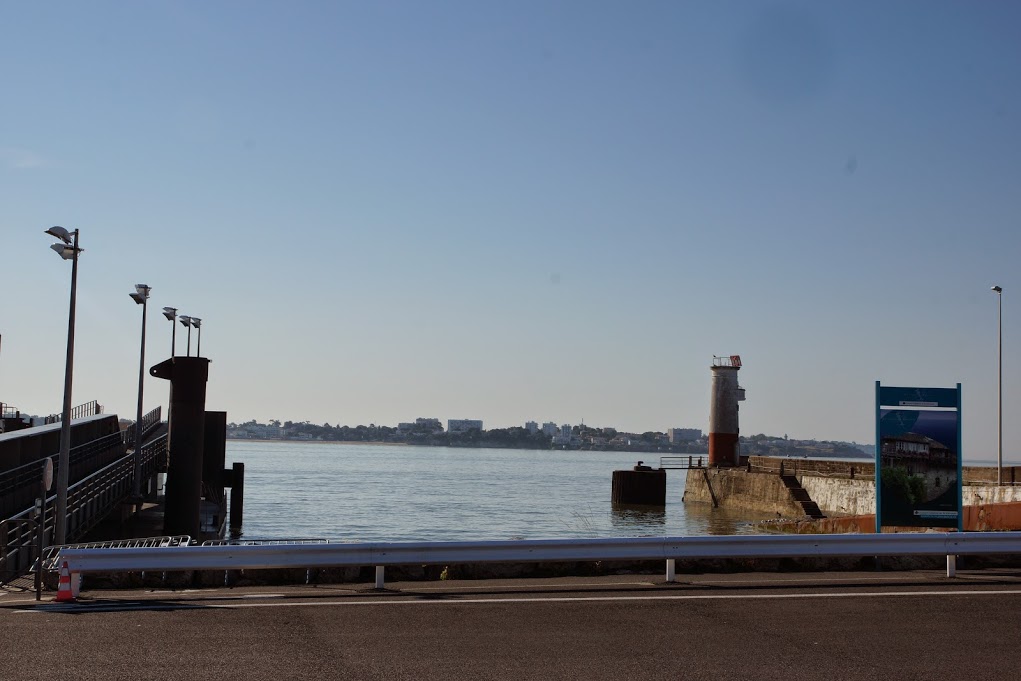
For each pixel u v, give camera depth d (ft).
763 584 51.11
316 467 617.62
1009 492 157.69
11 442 108.27
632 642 37.24
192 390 131.44
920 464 70.38
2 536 64.34
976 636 38.55
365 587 50.62
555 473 607.37
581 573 55.16
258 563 48.37
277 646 36.29
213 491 192.75
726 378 310.65
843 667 33.55
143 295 136.77
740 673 32.68
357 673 32.42
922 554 54.24
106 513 119.55
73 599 46.39
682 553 52.03
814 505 226.17
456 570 54.03
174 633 38.52
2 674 32.14
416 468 638.12
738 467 298.97
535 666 33.50
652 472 288.10
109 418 196.75
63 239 80.59
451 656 34.86
